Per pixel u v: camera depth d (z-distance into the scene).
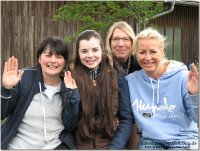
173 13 9.09
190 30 9.43
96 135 2.43
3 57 7.37
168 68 2.45
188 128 2.41
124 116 2.46
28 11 7.54
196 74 2.27
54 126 2.41
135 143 2.63
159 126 2.38
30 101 2.39
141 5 6.38
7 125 2.40
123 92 2.48
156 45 2.41
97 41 2.47
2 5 7.32
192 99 2.29
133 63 2.91
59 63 2.43
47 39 2.45
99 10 6.79
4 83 2.32
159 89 2.42
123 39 2.88
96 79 2.47
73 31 7.79
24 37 7.54
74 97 2.34
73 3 7.18
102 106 2.41
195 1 8.48
